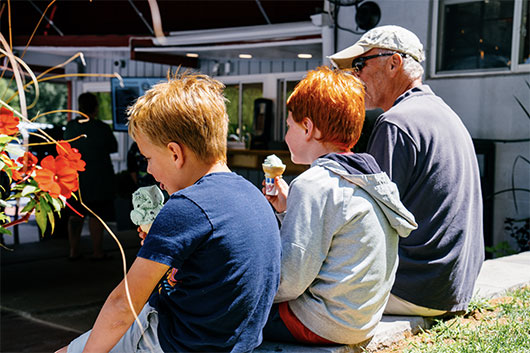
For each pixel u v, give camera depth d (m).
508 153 5.33
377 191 1.88
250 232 1.55
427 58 5.66
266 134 9.27
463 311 2.63
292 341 2.02
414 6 5.61
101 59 11.62
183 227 1.46
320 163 1.90
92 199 6.27
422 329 2.43
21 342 3.78
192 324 1.55
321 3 6.14
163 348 1.59
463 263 2.43
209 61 9.98
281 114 9.30
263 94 9.47
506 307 2.81
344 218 1.83
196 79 1.64
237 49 7.43
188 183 1.62
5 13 8.55
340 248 1.87
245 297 1.53
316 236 1.83
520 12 5.25
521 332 2.45
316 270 1.86
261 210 1.62
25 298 4.90
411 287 2.38
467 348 2.22
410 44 2.54
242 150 7.97
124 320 1.48
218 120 1.60
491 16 5.41
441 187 2.33
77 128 6.13
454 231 2.38
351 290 1.88
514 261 3.88
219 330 1.54
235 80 9.76
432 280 2.36
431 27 5.59
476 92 5.48
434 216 2.34
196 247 1.48
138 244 7.58
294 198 1.86
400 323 2.36
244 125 9.69
